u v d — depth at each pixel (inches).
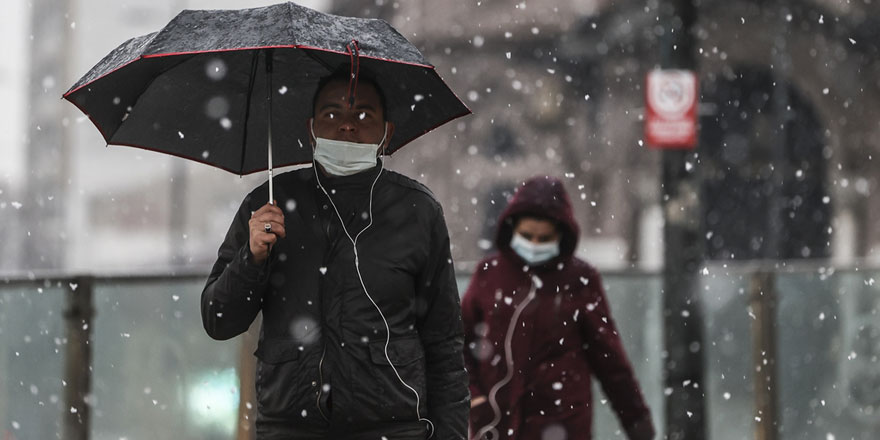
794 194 3627.0
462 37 4121.6
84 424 586.2
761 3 3563.0
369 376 359.3
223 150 415.8
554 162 3966.5
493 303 583.2
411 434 366.3
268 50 384.5
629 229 3745.1
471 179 4119.1
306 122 396.8
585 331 586.2
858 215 3599.9
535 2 3998.5
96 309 603.8
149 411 627.8
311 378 357.7
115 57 374.0
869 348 955.3
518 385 573.9
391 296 366.3
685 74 899.4
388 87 402.0
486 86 4114.2
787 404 896.3
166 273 645.3
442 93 399.2
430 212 379.2
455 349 383.2
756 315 892.0
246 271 351.9
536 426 573.9
